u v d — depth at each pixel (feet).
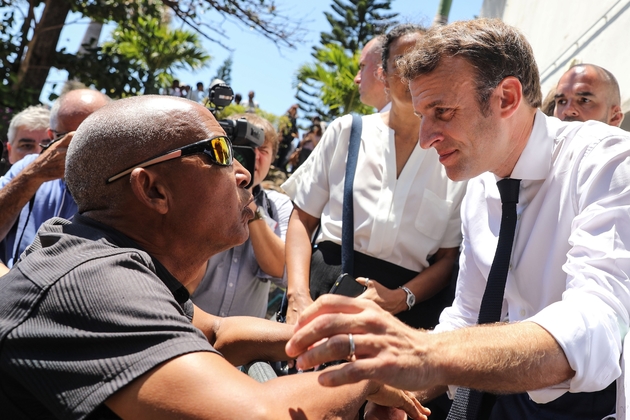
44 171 9.14
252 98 55.93
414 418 6.07
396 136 8.82
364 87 10.96
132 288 4.61
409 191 8.63
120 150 5.16
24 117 14.05
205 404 4.21
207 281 10.38
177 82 44.29
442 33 6.31
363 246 8.63
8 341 4.53
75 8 32.27
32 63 32.76
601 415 6.01
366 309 4.50
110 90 34.50
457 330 4.75
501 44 6.18
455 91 6.15
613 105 10.23
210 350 4.48
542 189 6.59
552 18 18.61
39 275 4.77
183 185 5.21
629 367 5.39
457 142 6.32
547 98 11.44
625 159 5.82
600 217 5.70
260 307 10.88
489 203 7.14
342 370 4.18
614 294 5.40
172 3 31.86
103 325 4.47
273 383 4.55
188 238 5.39
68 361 4.41
